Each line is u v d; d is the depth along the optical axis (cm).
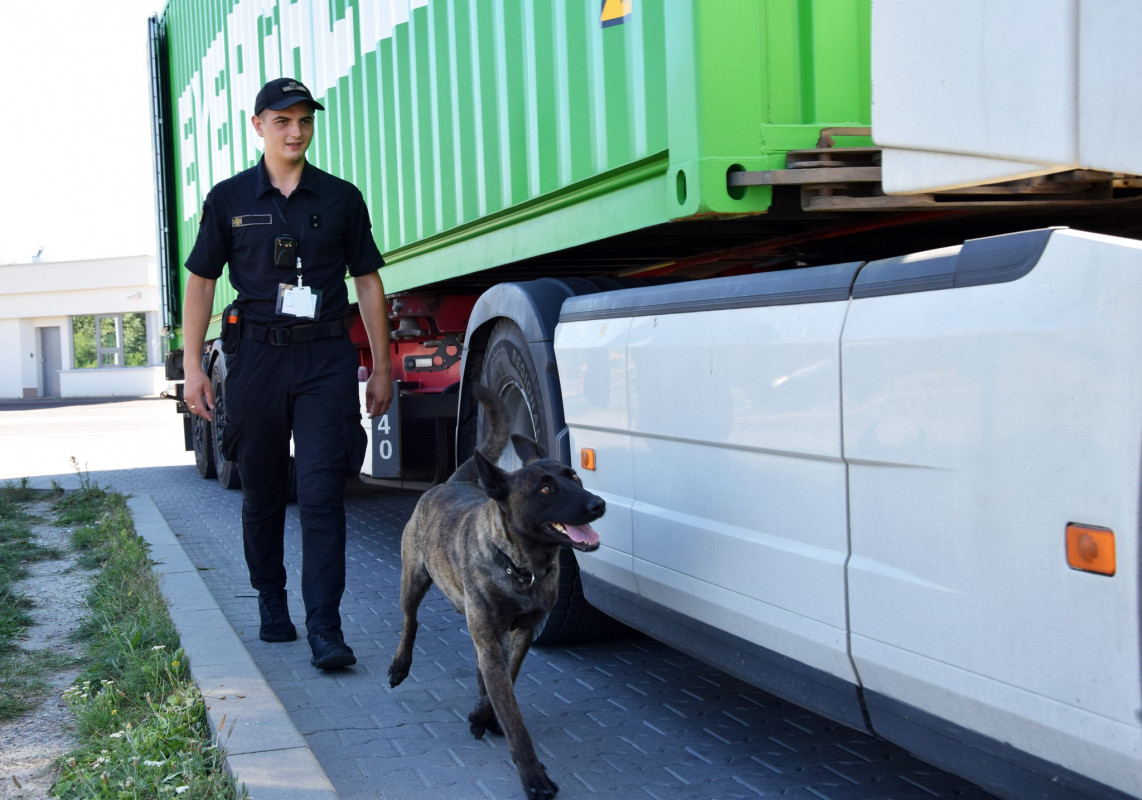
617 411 347
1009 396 195
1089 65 189
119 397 3603
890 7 233
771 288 271
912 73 229
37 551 665
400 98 578
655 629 346
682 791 308
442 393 635
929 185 227
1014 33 203
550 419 399
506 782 318
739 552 283
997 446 198
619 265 493
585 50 379
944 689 216
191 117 1143
